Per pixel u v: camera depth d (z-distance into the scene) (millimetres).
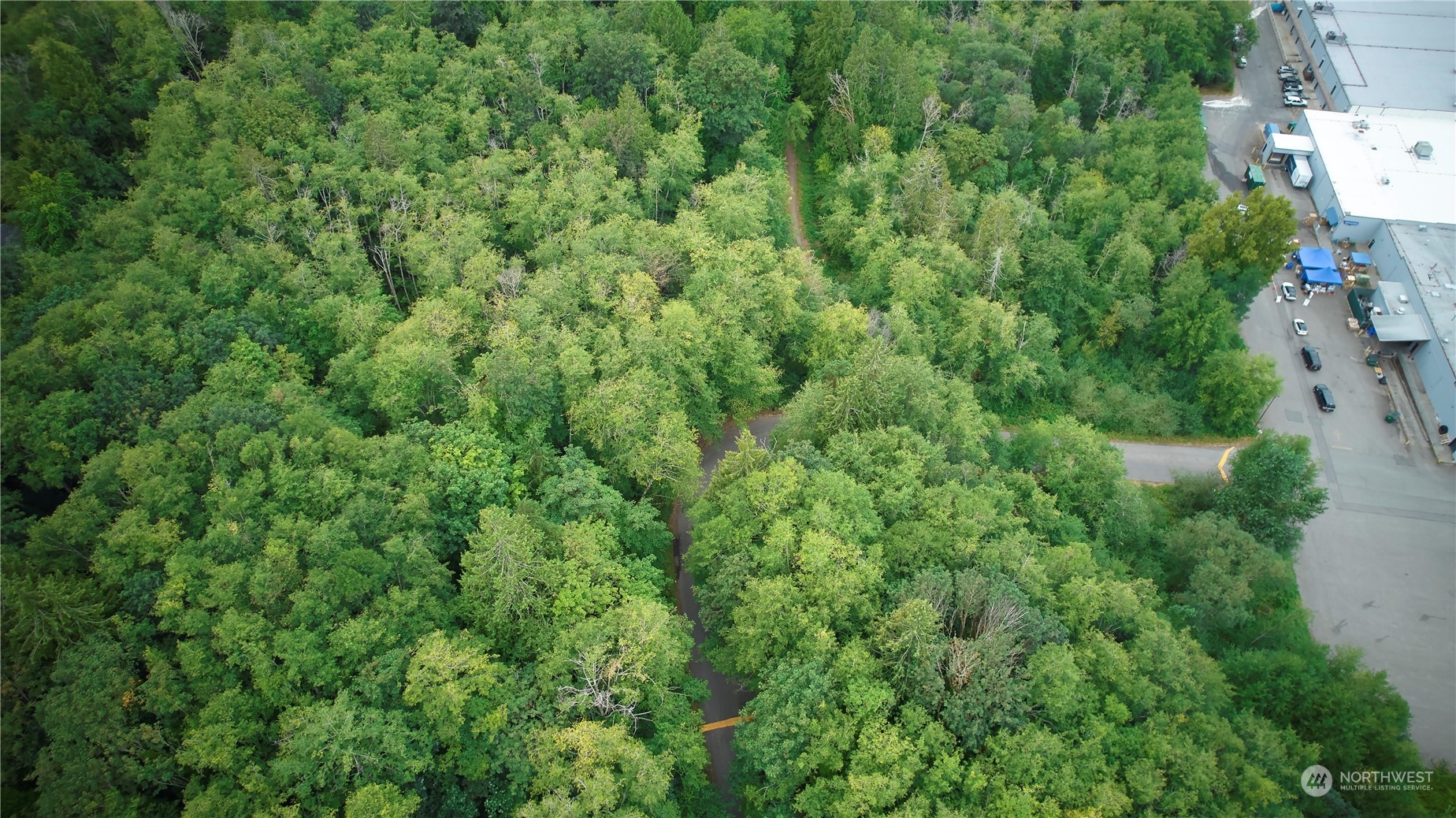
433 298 99312
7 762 64938
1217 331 123812
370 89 124438
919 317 116625
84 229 105688
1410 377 130750
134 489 74500
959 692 68688
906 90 139375
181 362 87688
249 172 108250
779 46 146750
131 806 60875
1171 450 121000
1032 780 65125
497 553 71750
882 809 64125
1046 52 162875
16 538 76250
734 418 108188
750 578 74625
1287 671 85812
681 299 103562
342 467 79750
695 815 72688
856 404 93312
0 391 82250
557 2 144875
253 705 64250
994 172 140000
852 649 70188
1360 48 180125
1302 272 142625
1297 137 161375
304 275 98188
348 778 62625
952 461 96000
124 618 68500
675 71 136625
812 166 149750
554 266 101375
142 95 121062
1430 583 106500
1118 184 140500
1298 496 103250
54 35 122250
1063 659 69750
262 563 69125
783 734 67312
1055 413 122562
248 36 126688
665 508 100125
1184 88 158500
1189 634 88125
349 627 65812
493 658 70750
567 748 63156
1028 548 83875
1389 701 83688
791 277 110562
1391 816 78562
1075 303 126812
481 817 67188
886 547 80000
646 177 120750
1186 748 70188
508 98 130750
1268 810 70438
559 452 93250
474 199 112312
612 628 69500
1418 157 156375
